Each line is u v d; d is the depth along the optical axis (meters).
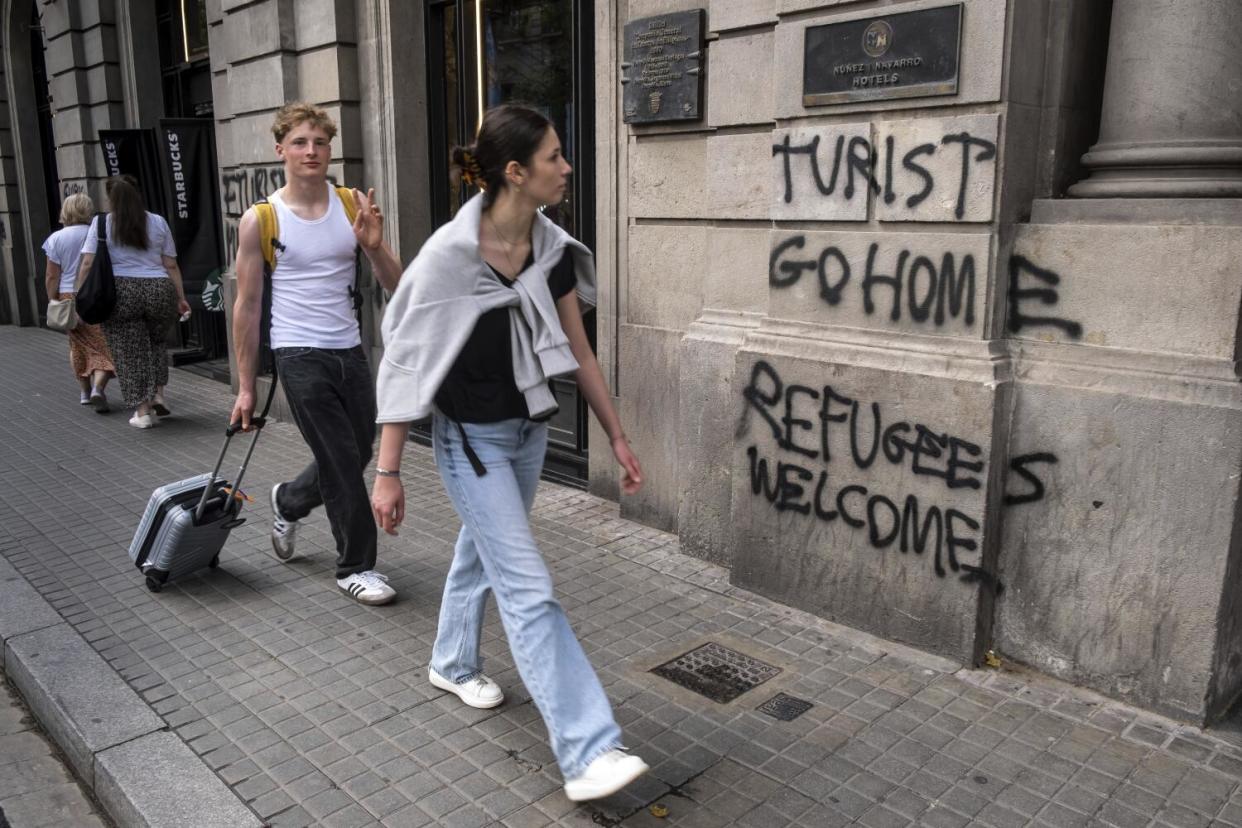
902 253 3.59
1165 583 3.13
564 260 2.85
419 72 6.95
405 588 4.34
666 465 4.94
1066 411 3.28
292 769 2.99
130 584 4.46
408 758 3.03
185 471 6.43
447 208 7.08
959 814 2.72
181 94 10.66
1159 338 3.11
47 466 6.58
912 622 3.68
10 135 14.15
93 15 11.18
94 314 7.25
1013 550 3.49
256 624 4.00
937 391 3.48
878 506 3.71
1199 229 2.98
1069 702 3.29
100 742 3.15
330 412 4.02
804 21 3.74
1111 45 3.34
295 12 7.35
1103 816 2.70
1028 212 3.45
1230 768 2.92
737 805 2.77
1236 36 3.09
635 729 3.16
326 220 4.02
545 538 4.91
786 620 3.95
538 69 6.18
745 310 4.35
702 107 4.48
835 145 3.72
